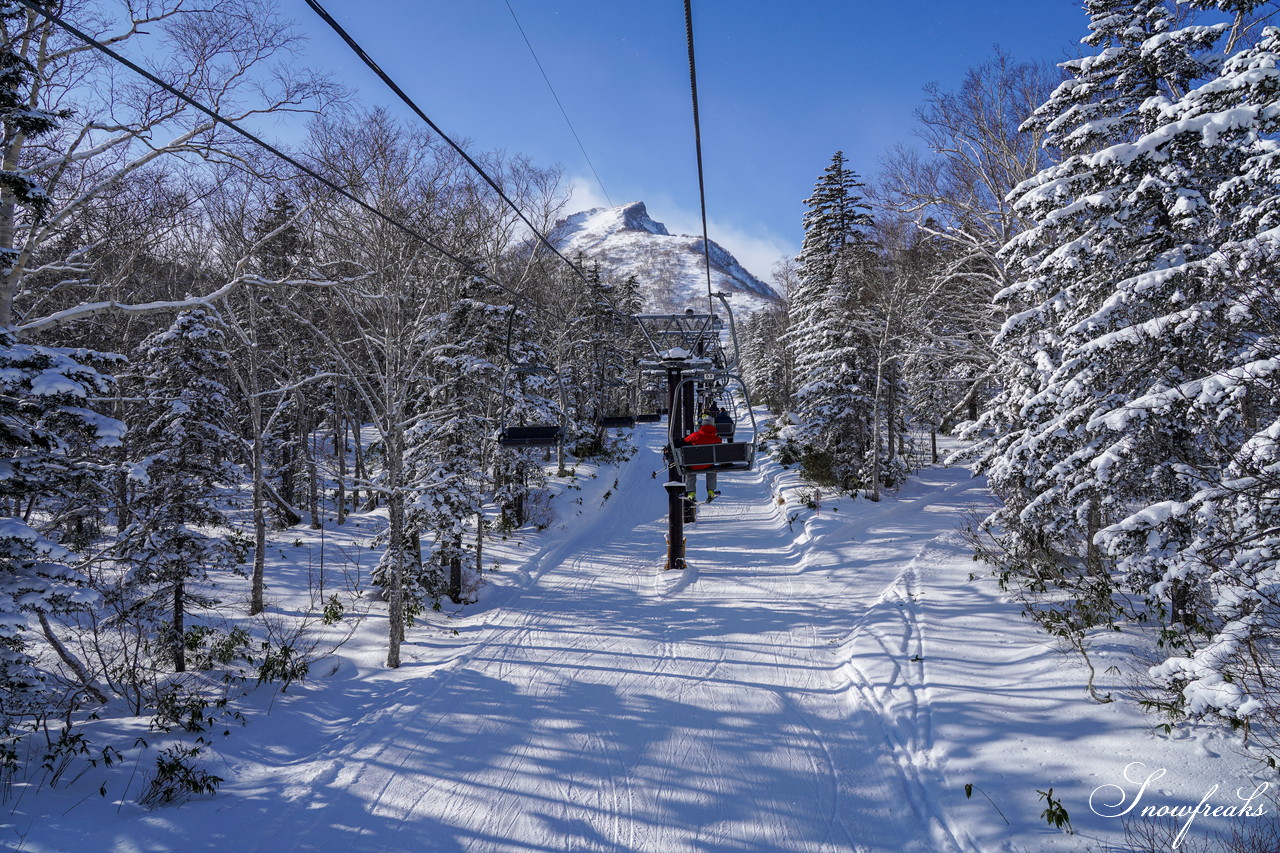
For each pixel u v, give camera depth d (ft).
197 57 41.06
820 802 30.25
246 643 51.80
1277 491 27.68
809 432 109.81
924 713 35.55
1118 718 31.30
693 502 72.49
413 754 35.40
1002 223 73.00
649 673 45.39
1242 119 32.19
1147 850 23.53
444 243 61.57
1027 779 28.55
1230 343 32.89
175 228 60.59
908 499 96.68
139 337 86.89
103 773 31.78
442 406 69.72
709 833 28.40
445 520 65.16
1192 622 37.96
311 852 27.58
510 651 50.75
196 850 27.02
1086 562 52.95
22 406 30.89
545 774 33.30
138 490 55.26
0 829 26.00
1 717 30.37
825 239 116.67
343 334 83.10
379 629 56.95
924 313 92.63
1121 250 41.27
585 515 105.09
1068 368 39.68
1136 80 42.11
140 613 45.78
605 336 145.18
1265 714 28.07
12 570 30.60
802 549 76.95
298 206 56.54
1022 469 45.73
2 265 33.45
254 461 66.03
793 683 42.65
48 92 38.45
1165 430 35.37
